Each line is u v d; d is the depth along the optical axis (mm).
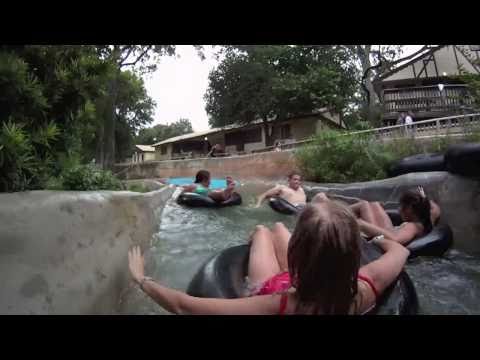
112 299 2369
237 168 14742
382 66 23547
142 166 20234
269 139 27438
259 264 2330
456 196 4906
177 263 3680
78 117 2881
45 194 2064
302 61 25000
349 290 1492
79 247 2049
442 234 3855
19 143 1944
